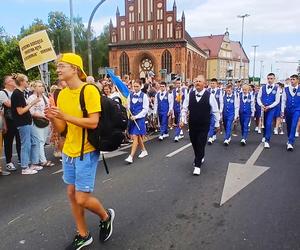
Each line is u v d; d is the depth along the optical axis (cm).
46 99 730
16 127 680
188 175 655
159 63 5753
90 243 374
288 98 922
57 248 373
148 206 489
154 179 628
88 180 344
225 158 815
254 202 502
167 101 1142
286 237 389
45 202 513
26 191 569
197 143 664
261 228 413
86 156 340
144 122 801
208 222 432
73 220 446
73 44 1697
